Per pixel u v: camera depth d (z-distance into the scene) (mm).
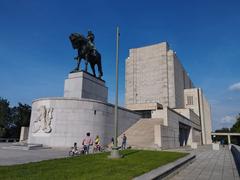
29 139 30281
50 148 27047
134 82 79188
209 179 11297
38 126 29109
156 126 32188
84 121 29062
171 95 72062
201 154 27125
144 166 12039
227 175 12531
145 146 29766
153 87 75438
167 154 18641
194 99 84188
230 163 18203
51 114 28781
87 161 13172
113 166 11648
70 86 32656
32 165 11539
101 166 11547
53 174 9398
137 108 58062
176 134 42812
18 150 23406
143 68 78812
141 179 8523
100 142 29938
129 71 81125
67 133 28172
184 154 19797
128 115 39125
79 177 8914
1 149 24000
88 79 33406
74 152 19297
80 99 29531
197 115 76750
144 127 37625
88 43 33875
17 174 9281
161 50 76625
